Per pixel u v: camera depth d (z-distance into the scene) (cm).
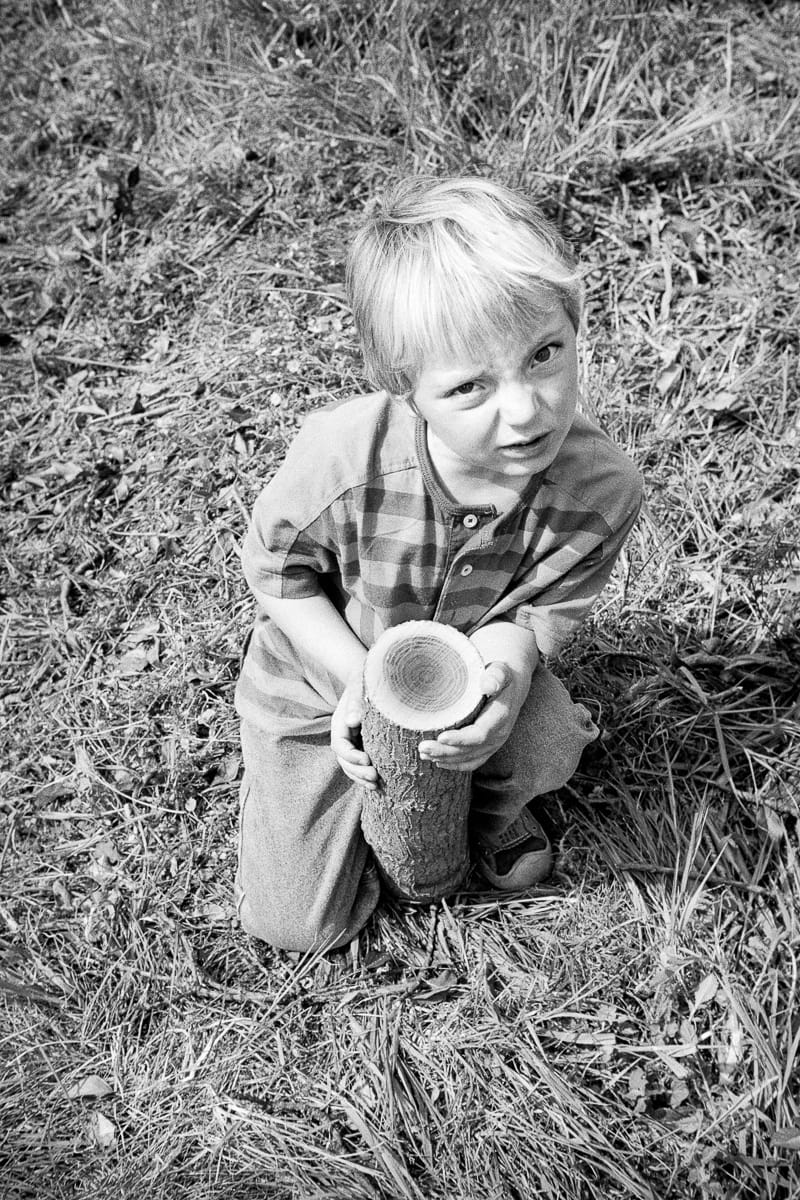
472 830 259
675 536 312
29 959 257
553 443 182
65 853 275
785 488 318
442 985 248
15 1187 226
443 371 173
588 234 372
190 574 318
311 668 234
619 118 400
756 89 409
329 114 410
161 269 388
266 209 397
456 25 421
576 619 223
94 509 336
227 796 279
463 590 215
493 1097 233
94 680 304
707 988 237
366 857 255
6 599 323
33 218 419
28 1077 241
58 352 376
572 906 256
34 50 480
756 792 263
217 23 447
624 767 274
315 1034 246
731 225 373
